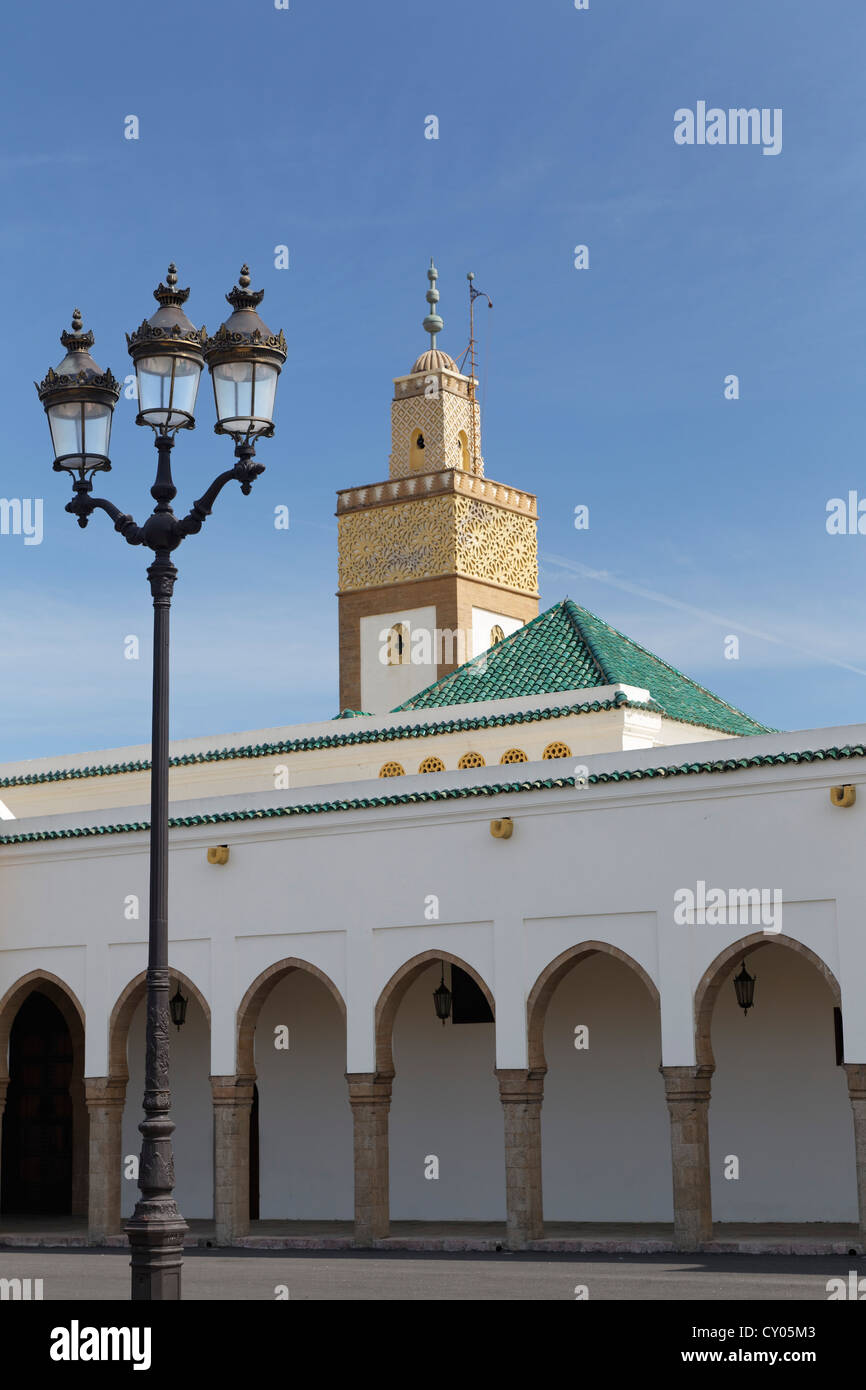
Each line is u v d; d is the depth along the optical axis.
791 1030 21.67
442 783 21.12
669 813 19.19
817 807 18.19
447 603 37.09
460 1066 24.23
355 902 21.39
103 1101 23.00
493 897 20.31
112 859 23.58
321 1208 25.12
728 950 18.59
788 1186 21.44
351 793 21.88
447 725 25.33
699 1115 18.70
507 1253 19.48
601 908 19.50
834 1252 17.86
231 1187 21.73
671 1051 18.81
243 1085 22.02
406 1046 24.72
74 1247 22.61
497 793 20.34
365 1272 17.70
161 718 12.42
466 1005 24.22
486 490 38.31
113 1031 23.12
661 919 19.05
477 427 40.06
